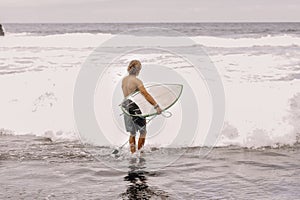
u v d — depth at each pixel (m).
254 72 10.80
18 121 7.16
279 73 10.73
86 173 4.86
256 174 4.81
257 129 6.45
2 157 5.52
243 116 6.67
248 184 4.44
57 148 5.98
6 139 6.54
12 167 5.09
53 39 23.50
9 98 7.89
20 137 6.65
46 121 7.04
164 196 4.07
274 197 4.02
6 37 25.19
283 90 7.76
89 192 4.19
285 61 13.44
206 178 4.66
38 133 6.77
